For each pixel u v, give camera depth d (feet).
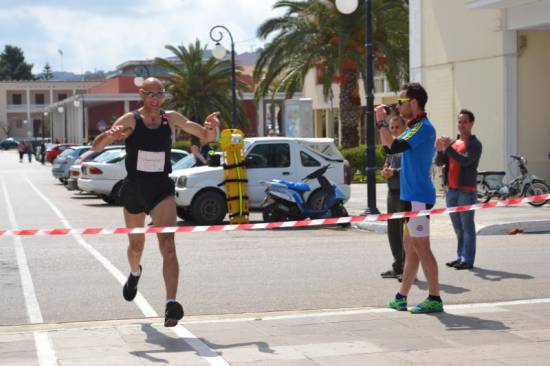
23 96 450.30
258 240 52.85
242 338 25.77
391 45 119.14
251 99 224.94
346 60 122.11
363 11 117.29
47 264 42.73
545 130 80.18
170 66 180.55
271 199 60.44
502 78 78.95
